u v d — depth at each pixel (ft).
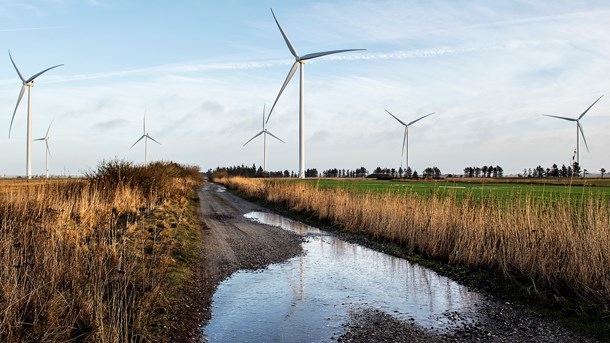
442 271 37.09
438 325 24.40
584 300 26.73
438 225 44.06
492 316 25.90
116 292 23.38
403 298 29.55
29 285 22.38
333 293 30.68
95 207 49.55
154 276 28.32
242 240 52.49
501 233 37.04
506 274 32.50
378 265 39.81
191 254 41.88
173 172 123.65
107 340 18.45
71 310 20.34
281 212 87.81
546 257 30.86
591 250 28.66
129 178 76.48
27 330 19.01
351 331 23.40
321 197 77.82
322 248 48.26
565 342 21.99
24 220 34.42
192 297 28.91
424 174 348.59
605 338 22.30
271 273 36.55
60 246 26.23
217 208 95.14
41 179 70.85
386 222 54.03
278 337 22.50
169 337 21.88
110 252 28.35
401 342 21.95
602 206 33.86
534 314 26.13
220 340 22.06
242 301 28.60
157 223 52.08
